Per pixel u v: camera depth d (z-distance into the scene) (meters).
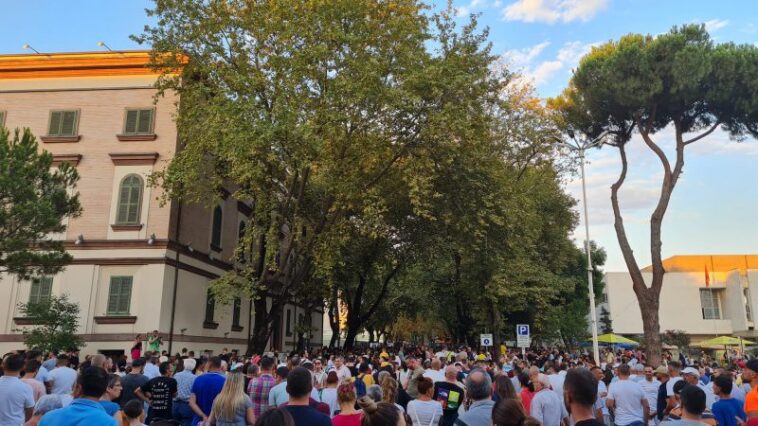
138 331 24.25
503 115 31.55
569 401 3.96
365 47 20.72
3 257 17.77
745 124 24.56
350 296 36.75
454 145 21.80
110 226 25.33
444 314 43.53
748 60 22.83
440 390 8.81
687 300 62.50
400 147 22.41
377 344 46.00
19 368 6.91
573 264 47.56
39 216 16.56
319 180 20.64
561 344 56.84
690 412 4.98
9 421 6.60
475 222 24.39
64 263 18.16
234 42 21.05
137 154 25.89
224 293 20.42
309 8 19.53
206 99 20.91
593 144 27.30
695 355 51.53
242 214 34.03
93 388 4.64
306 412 5.16
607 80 25.02
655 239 24.39
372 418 4.50
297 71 19.19
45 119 26.69
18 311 24.44
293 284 22.92
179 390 10.57
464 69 21.97
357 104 20.20
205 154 21.98
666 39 23.91
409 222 27.67
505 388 6.69
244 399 7.23
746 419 7.07
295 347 44.69
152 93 26.84
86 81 27.00
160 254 24.94
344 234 22.12
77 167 26.08
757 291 59.69
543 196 36.09
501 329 38.59
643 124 26.42
